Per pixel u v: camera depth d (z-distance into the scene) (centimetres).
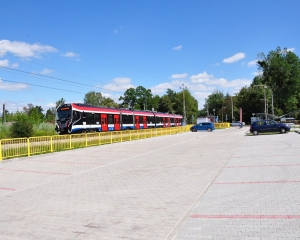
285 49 6931
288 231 461
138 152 1906
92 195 800
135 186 889
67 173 1191
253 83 10325
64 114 2959
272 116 6225
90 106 3262
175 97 10706
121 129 3828
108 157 1686
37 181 1037
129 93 11094
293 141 1973
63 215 624
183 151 1856
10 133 2767
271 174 924
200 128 5034
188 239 457
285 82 6831
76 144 2167
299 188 728
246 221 521
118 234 499
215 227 502
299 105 8238
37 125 3634
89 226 547
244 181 857
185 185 862
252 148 1762
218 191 759
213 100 13400
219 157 1456
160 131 3828
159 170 1166
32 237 502
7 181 1045
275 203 617
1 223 584
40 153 1805
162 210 625
